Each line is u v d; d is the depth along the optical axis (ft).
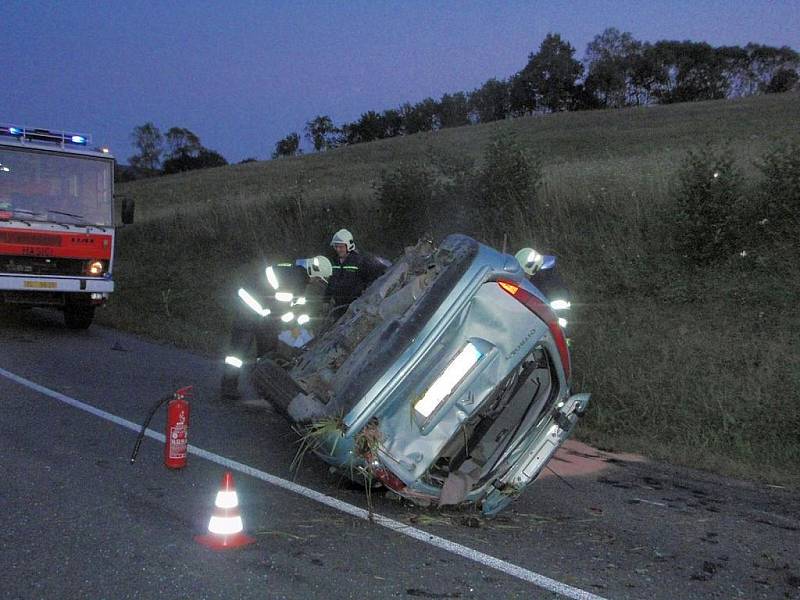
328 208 59.26
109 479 17.38
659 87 366.02
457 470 15.90
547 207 45.11
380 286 20.10
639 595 12.75
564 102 349.41
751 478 21.02
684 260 36.58
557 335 16.22
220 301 49.65
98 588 12.00
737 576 13.84
